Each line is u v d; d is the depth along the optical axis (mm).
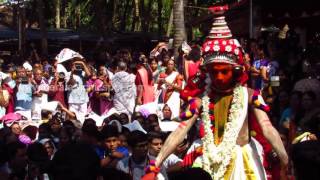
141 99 14281
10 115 12797
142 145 7988
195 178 3740
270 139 5680
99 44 33781
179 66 15312
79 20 49469
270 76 13242
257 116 5758
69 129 10078
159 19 41781
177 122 11883
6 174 7953
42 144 8547
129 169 8117
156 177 5926
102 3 36219
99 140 8766
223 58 5691
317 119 8703
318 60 14461
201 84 5938
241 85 5844
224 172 5727
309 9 18312
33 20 43062
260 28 18109
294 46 15531
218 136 5828
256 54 14703
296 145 3574
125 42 38969
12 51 38219
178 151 8102
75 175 3689
